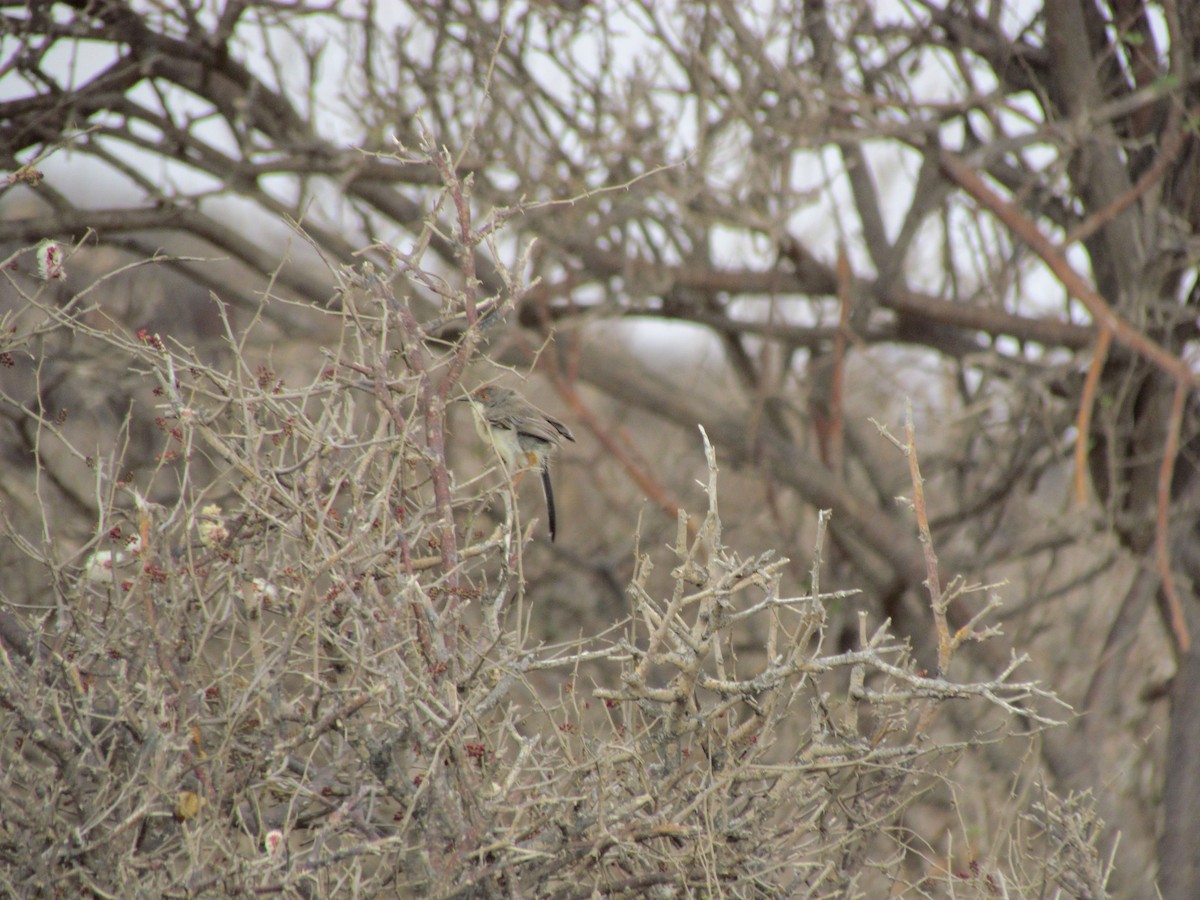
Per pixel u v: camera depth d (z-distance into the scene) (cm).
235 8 1450
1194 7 1415
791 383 1888
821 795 704
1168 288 1532
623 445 1997
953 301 1563
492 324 704
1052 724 589
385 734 631
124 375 1357
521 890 641
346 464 678
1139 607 1433
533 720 894
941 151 1400
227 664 647
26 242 1404
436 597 676
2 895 589
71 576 718
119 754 660
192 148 1509
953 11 1541
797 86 1404
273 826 692
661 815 637
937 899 827
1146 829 1346
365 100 1504
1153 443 1527
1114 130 1552
